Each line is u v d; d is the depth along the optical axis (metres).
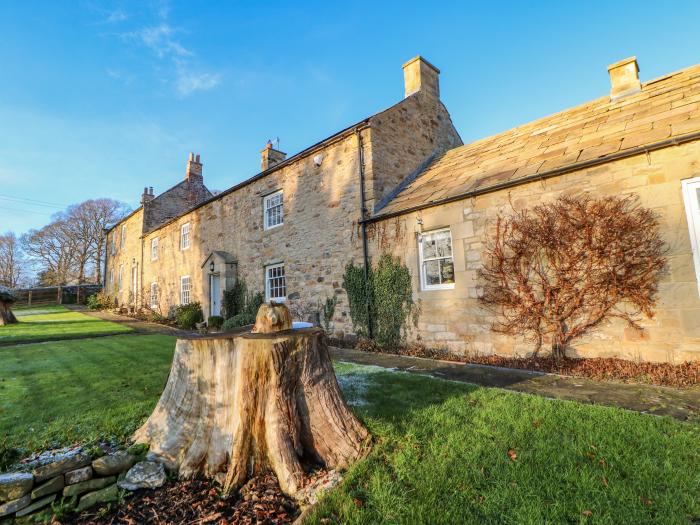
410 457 2.65
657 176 5.13
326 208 9.88
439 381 4.71
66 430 3.27
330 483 2.43
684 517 1.91
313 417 2.85
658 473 2.29
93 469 2.55
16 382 4.97
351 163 9.34
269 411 2.73
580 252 5.65
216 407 2.90
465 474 2.41
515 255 6.32
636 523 1.90
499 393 4.08
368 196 8.84
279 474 2.56
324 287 9.73
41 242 33.78
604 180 5.55
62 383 4.90
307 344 2.95
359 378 5.00
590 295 5.54
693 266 4.80
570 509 2.03
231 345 2.96
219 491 2.55
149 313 17.72
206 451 2.82
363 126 9.09
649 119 5.88
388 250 8.34
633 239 5.22
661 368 4.70
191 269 15.82
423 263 7.80
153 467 2.71
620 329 5.30
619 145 5.55
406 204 8.19
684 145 4.96
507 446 2.77
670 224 5.00
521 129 8.88
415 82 11.21
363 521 2.01
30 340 9.36
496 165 7.47
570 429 2.98
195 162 23.53
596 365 5.16
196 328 13.00
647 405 3.55
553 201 6.01
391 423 3.19
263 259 11.95
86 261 35.50
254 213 12.55
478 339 6.75
